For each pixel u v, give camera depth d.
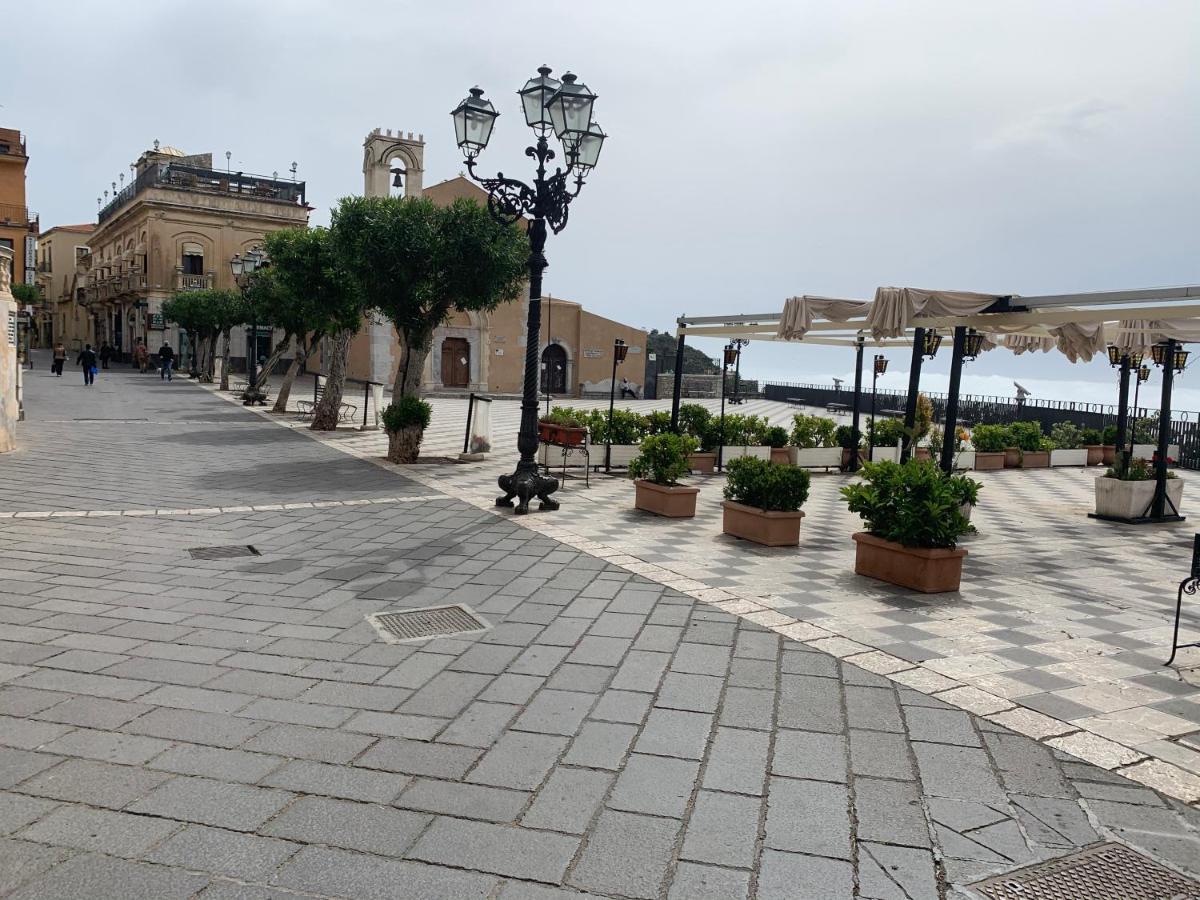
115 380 35.81
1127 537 9.94
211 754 3.49
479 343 40.22
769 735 3.84
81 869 2.69
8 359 13.49
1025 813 3.21
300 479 11.98
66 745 3.53
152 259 43.91
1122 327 9.40
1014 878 2.79
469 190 37.22
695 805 3.20
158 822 2.97
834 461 15.93
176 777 3.29
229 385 36.38
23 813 3.00
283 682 4.32
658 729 3.88
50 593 5.82
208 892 2.60
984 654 5.10
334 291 18.22
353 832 2.95
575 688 4.36
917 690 4.45
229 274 45.59
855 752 3.69
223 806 3.09
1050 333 10.02
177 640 4.92
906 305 8.37
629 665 4.73
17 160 45.62
